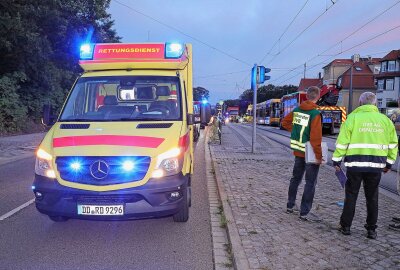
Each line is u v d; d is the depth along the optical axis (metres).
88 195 4.96
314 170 6.11
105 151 5.05
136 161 5.05
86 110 6.55
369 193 5.37
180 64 6.89
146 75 6.73
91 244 5.32
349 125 5.39
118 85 6.67
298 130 6.36
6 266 4.55
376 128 5.30
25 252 5.00
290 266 4.39
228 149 17.03
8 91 23.58
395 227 5.78
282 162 12.85
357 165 5.29
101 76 6.76
